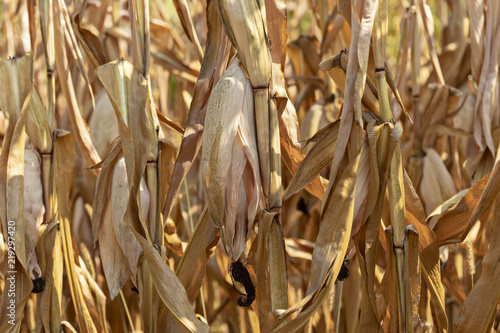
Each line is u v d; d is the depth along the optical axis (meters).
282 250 1.27
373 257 1.28
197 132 1.31
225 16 1.23
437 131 1.64
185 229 1.86
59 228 1.41
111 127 1.59
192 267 1.36
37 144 1.36
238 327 1.67
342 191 1.23
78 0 1.36
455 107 1.72
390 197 1.27
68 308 1.67
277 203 1.26
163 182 1.39
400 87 1.74
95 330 1.43
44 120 1.36
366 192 1.27
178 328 1.37
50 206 1.38
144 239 1.29
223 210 1.24
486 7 1.53
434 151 1.65
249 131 1.25
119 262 1.36
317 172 1.29
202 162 1.24
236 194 1.25
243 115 1.24
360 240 1.28
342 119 1.23
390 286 1.31
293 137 1.34
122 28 1.86
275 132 1.26
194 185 1.87
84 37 1.39
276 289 1.27
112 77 1.28
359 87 1.22
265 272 1.29
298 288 1.70
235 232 1.26
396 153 1.26
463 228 1.33
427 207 1.64
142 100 1.30
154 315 1.35
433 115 1.65
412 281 1.30
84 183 1.74
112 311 1.75
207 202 1.25
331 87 1.73
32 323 1.44
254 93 1.24
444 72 1.78
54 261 1.38
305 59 1.78
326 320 1.61
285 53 1.28
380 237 1.37
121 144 1.33
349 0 1.25
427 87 1.67
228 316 1.85
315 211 1.80
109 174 1.35
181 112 2.17
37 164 1.37
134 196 1.31
